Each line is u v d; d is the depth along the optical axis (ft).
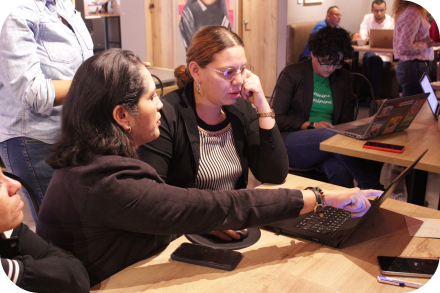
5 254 2.72
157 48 17.54
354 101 8.60
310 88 8.27
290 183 5.20
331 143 6.39
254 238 3.80
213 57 4.42
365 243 3.69
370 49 17.21
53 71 5.19
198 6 16.70
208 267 3.33
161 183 3.35
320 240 3.68
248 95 5.07
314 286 3.07
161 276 3.21
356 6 22.93
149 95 3.25
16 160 5.33
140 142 3.43
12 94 4.77
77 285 2.88
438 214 4.28
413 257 3.42
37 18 4.92
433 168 5.40
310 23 18.93
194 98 4.88
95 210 3.03
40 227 3.36
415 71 14.80
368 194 4.28
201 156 4.87
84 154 3.12
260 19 18.52
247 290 3.03
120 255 3.35
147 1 17.01
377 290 3.02
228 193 3.37
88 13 17.56
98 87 3.04
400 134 6.79
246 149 5.22
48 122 5.24
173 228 3.12
